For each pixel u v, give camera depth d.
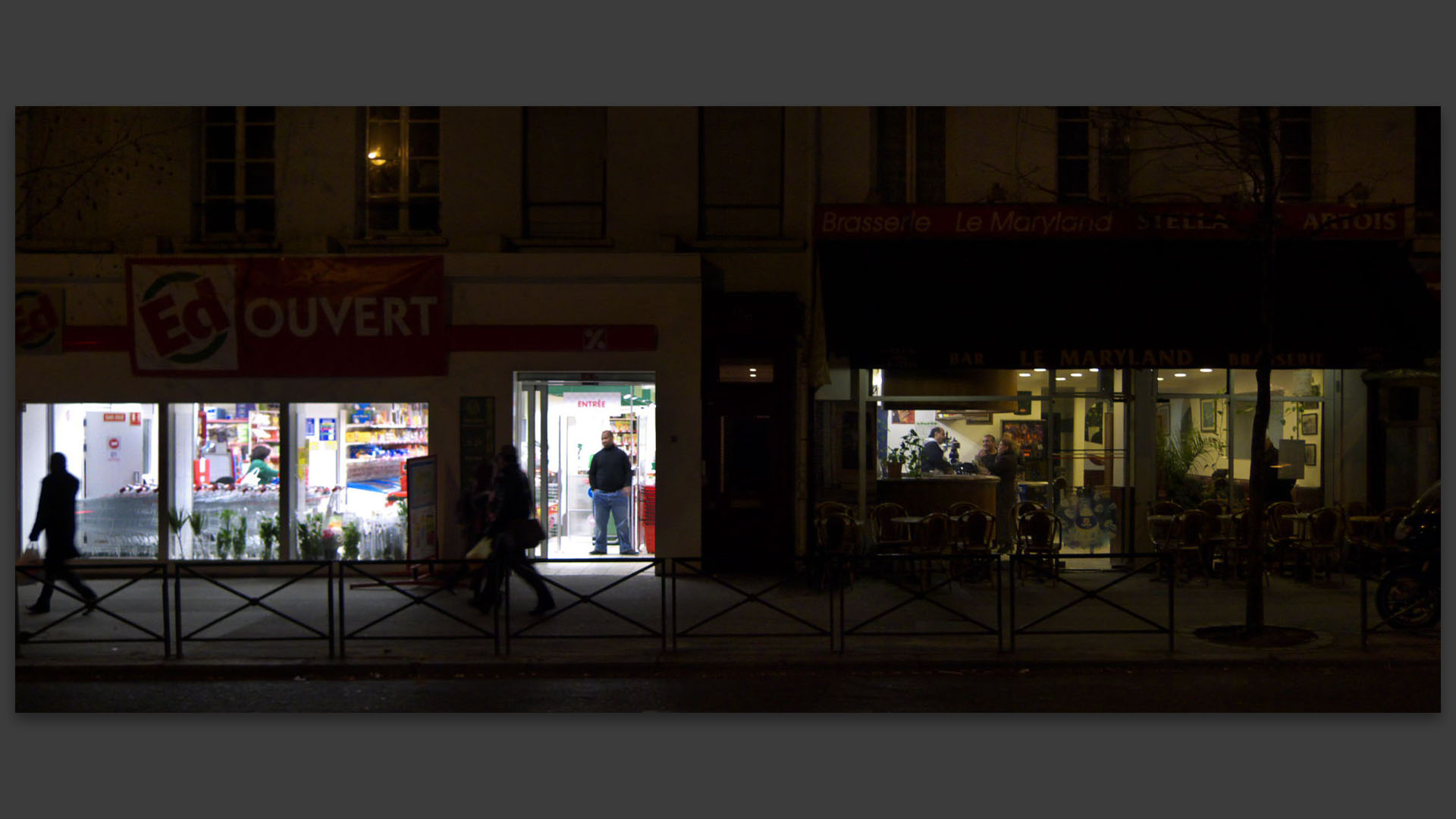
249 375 12.80
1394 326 12.04
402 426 13.08
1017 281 12.61
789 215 13.14
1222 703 7.47
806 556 9.17
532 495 11.65
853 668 8.51
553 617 9.24
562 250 13.23
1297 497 13.37
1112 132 13.09
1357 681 8.10
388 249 13.24
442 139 13.34
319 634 8.84
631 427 14.03
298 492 13.11
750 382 12.82
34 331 12.80
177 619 8.83
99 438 13.17
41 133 13.24
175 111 13.40
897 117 13.32
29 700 7.78
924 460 13.16
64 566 9.45
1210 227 12.75
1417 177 13.05
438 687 8.11
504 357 12.77
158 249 13.11
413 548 11.93
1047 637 9.41
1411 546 9.66
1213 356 11.94
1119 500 13.17
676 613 10.34
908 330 12.09
